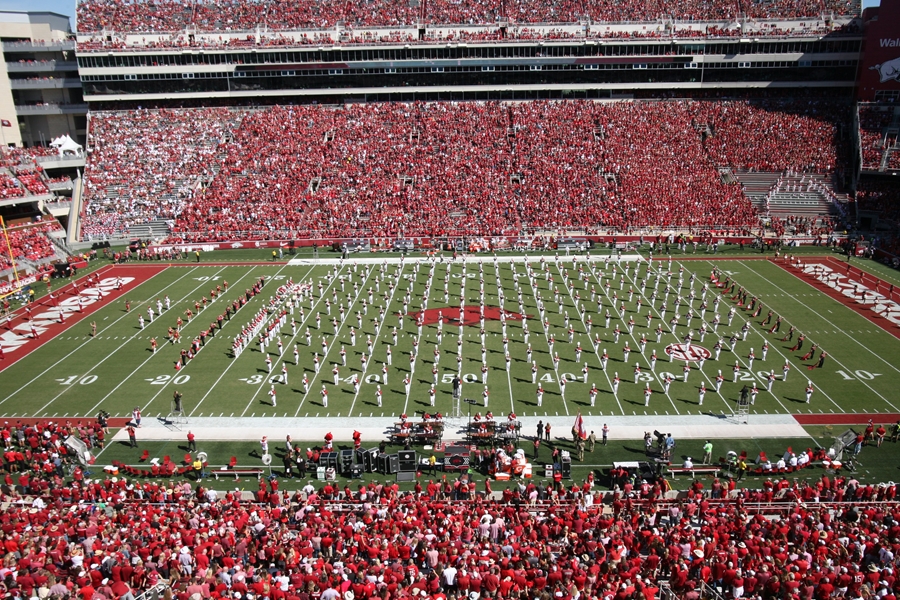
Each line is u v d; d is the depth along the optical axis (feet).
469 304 143.74
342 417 97.86
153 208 210.59
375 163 220.64
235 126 239.30
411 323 133.49
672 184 209.46
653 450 87.56
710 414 97.35
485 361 115.55
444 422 95.61
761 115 232.53
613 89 247.70
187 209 208.23
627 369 111.96
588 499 74.43
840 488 74.79
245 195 212.02
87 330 134.21
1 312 146.41
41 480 81.00
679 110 237.04
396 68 247.29
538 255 182.09
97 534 63.41
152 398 104.78
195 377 111.96
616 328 129.39
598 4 251.80
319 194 210.79
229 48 245.86
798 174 213.25
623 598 49.70
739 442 89.97
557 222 198.90
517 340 124.36
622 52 242.58
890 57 215.10
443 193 209.26
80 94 258.57
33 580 52.54
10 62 244.22
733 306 139.95
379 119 239.50
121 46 243.81
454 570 54.65
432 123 236.63
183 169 222.48
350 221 202.08
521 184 212.02
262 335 126.31
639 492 76.84
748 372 110.22
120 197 214.28
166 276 170.71
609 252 183.42
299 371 113.50
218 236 199.41
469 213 202.69
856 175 207.41
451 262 176.35
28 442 91.61
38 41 243.60
